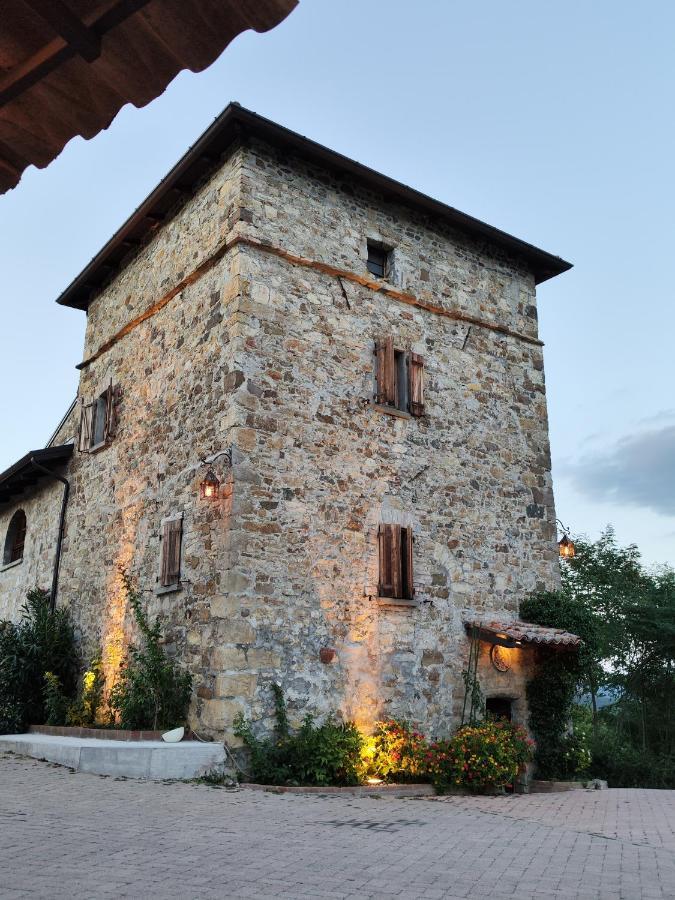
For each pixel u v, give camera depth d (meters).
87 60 1.64
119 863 4.79
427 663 10.38
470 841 6.18
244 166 10.23
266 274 10.09
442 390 11.66
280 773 8.37
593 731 18.55
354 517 10.14
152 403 11.45
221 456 9.42
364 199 11.45
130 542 11.30
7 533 16.23
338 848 5.59
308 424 9.98
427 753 9.47
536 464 12.59
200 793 7.42
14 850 4.95
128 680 10.27
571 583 21.08
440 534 11.02
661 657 18.56
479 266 12.75
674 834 7.00
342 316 10.74
